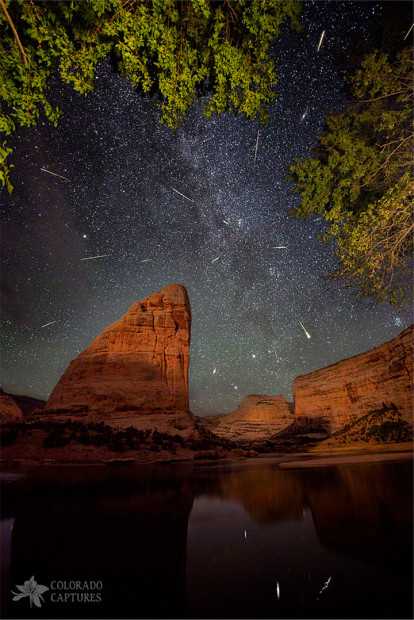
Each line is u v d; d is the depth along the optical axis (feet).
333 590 8.82
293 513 17.85
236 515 18.45
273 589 9.18
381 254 39.14
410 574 9.29
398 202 36.50
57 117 26.55
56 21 25.58
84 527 16.97
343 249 40.22
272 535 14.17
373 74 38.45
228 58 29.35
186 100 31.22
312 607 8.04
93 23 27.07
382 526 13.89
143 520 18.12
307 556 11.36
